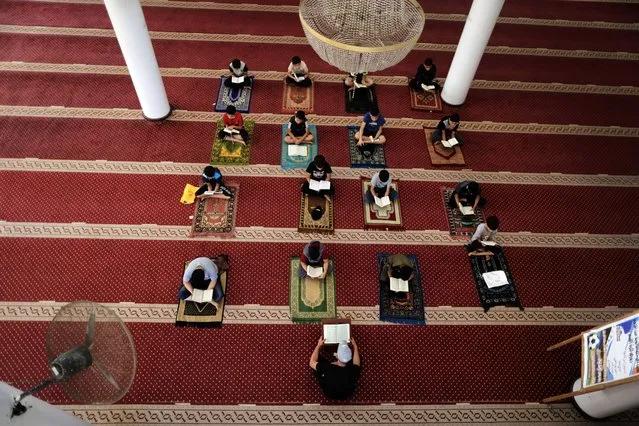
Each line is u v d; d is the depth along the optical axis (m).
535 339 4.75
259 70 7.11
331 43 3.76
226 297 4.80
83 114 6.29
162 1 8.07
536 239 5.52
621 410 3.88
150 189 5.59
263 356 4.46
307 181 5.64
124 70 6.92
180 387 4.23
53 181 5.55
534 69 7.57
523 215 5.73
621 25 8.52
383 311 4.82
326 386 4.01
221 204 5.52
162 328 4.56
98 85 6.68
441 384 4.41
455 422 4.20
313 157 6.08
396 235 5.44
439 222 5.59
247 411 4.14
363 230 5.46
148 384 4.22
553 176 6.17
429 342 4.67
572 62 7.75
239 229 5.33
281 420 4.12
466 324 4.81
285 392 4.27
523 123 6.78
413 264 5.20
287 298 4.85
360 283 5.02
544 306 5.00
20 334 4.41
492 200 5.85
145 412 4.08
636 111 7.08
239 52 7.36
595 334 3.84
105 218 5.30
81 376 2.69
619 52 8.00
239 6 8.15
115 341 2.66
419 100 6.94
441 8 8.47
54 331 2.64
